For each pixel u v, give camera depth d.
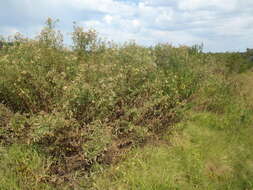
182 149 3.98
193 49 8.97
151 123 4.18
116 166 3.33
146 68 4.67
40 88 3.71
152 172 3.33
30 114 3.61
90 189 2.97
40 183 2.88
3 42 4.84
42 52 4.28
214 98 5.78
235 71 9.96
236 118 5.40
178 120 4.82
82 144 3.23
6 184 2.73
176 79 5.46
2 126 3.40
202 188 3.34
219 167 3.82
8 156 3.04
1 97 3.87
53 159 3.14
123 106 4.09
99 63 4.73
